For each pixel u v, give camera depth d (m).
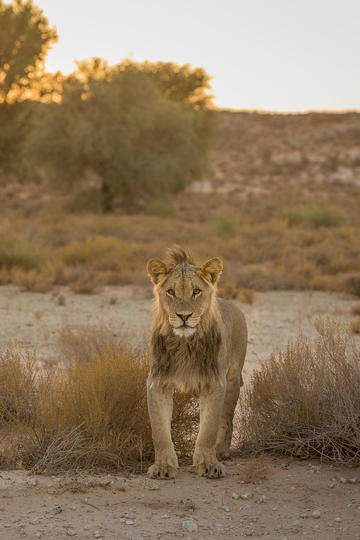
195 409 7.64
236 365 7.67
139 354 9.67
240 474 6.59
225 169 87.81
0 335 14.22
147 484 6.20
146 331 14.89
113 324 15.92
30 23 57.97
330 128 114.31
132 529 5.08
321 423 7.23
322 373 7.59
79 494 5.82
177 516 5.38
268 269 25.34
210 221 44.53
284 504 5.69
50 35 58.47
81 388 7.30
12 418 7.82
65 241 34.41
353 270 25.89
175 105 57.25
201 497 5.85
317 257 27.95
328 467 6.81
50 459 6.52
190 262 6.68
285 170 88.12
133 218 47.25
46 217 47.19
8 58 58.56
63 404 7.15
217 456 7.34
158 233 38.69
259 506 5.63
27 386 8.23
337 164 91.75
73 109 51.69
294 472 6.64
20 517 5.24
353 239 34.62
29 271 24.58
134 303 19.67
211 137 66.19
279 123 123.38
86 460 6.68
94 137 49.75
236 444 7.96
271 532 5.07
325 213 43.12
